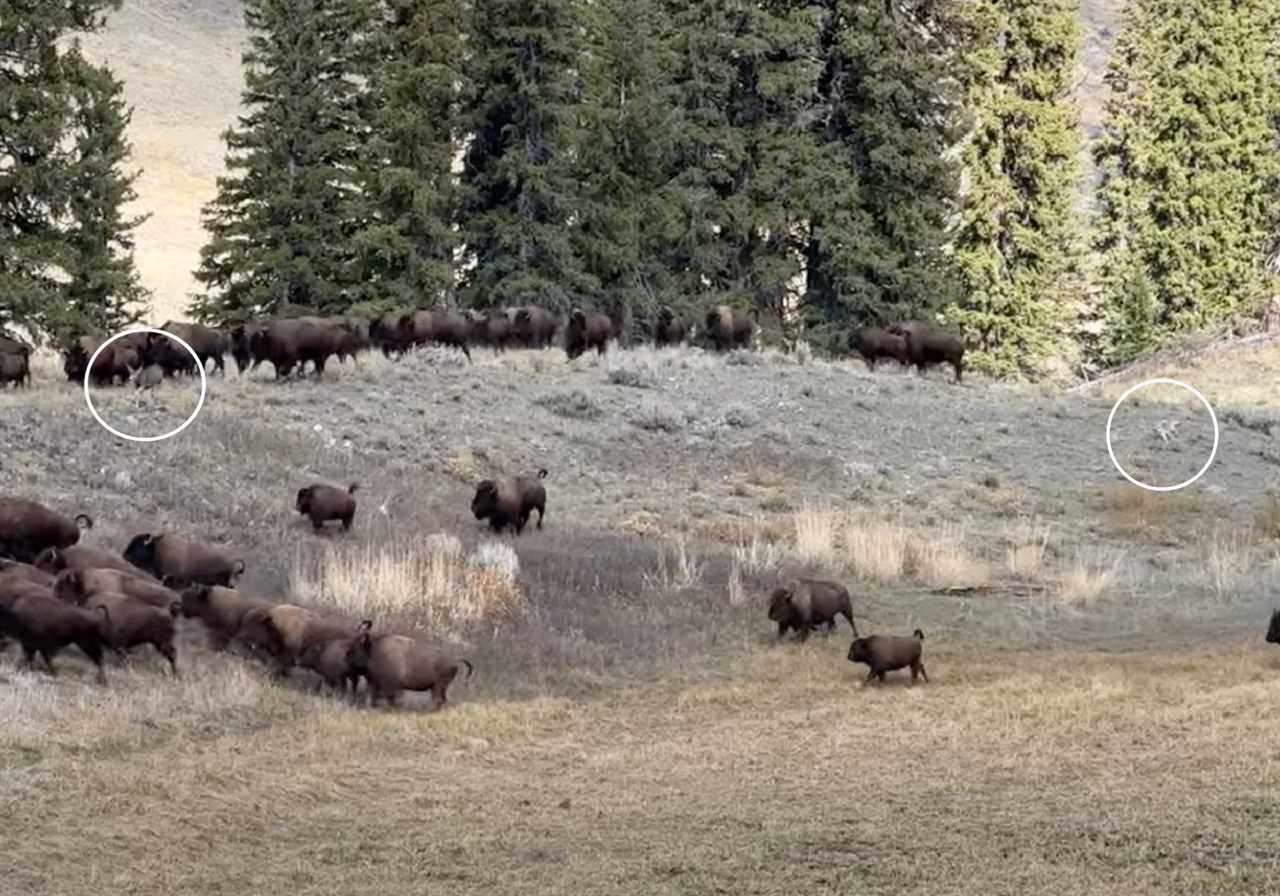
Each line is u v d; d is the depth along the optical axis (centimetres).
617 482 11838
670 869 4397
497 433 12312
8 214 16688
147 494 9262
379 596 8050
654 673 7800
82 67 16938
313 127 18900
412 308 17850
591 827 4962
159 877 4416
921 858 4428
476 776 5697
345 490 9556
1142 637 8762
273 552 8719
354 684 6819
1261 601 9794
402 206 18412
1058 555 10975
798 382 14938
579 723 6688
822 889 4178
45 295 16088
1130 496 12531
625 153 19912
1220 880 4131
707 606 9031
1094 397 16762
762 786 5534
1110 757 5775
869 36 19875
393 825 5012
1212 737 5981
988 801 5150
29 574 6750
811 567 9988
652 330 19762
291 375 13125
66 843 4622
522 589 8731
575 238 19312
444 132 19025
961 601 9581
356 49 18938
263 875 4456
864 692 7319
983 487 12575
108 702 6122
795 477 12425
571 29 19088
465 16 19000
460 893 4244
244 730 6156
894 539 10288
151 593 6875
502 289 18550
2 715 5688
